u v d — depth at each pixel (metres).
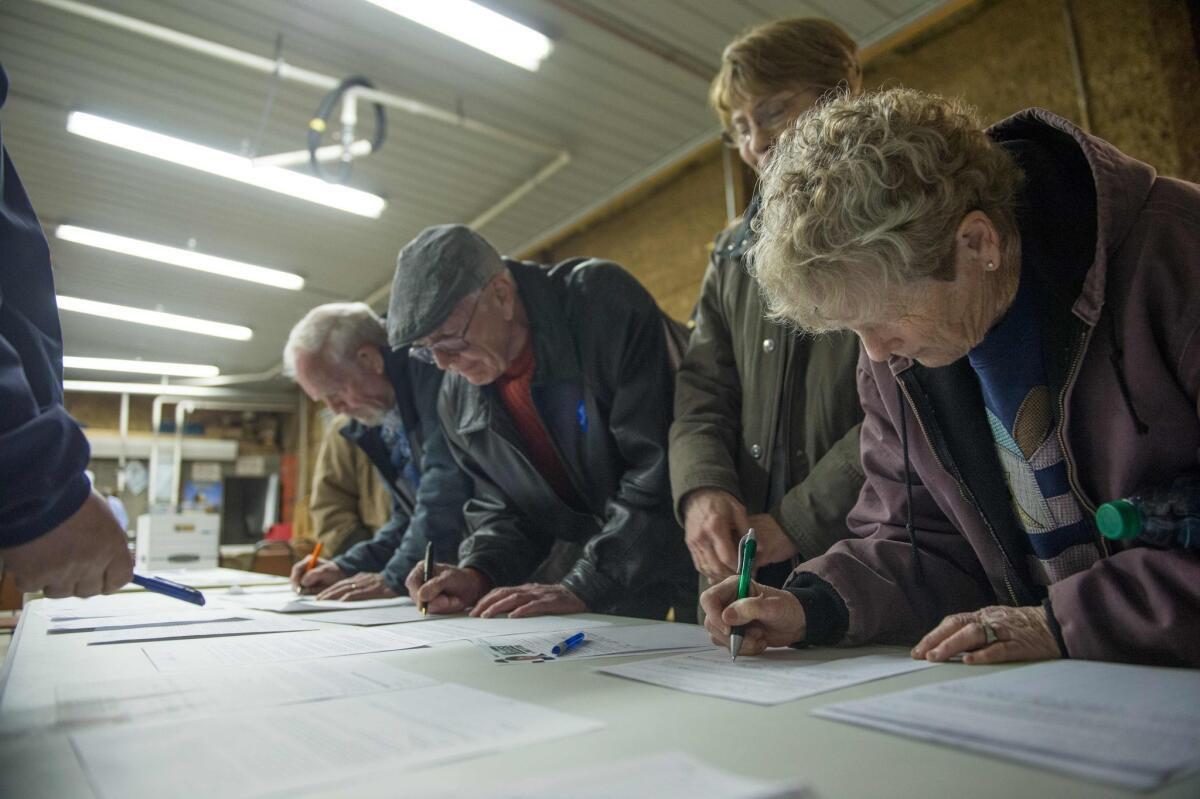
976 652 0.74
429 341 1.57
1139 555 0.73
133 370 9.23
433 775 0.45
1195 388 0.73
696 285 5.32
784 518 1.24
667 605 1.67
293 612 1.42
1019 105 3.53
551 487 1.69
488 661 0.84
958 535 1.00
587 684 0.70
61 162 5.06
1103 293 0.77
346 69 4.25
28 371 0.77
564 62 4.25
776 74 1.39
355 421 2.21
